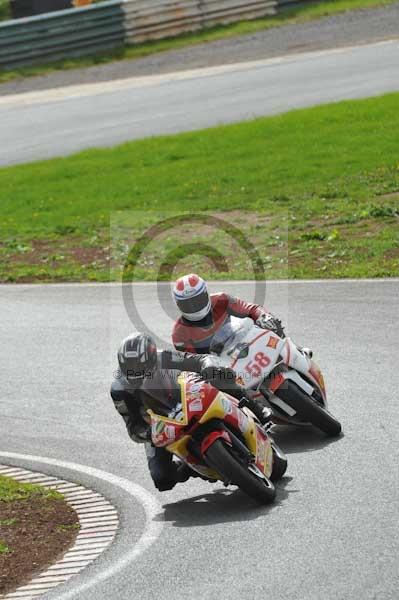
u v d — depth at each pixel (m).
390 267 53.06
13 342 47.53
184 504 28.47
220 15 129.88
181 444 26.66
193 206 70.94
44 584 23.94
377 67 104.56
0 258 66.69
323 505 26.33
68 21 123.31
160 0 126.94
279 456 28.73
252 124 90.62
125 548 25.58
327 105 92.81
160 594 22.36
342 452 30.27
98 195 78.06
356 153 78.62
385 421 32.47
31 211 76.94
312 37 121.81
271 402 31.19
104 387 39.88
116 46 125.88
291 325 44.66
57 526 27.89
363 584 21.31
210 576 22.84
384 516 25.00
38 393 39.97
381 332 42.22
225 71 112.75
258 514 26.31
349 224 63.22
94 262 63.12
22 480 31.73
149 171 82.25
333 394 35.56
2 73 121.06
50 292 57.00
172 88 108.50
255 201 70.50
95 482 31.03
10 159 92.06
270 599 21.16
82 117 102.00
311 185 72.38
